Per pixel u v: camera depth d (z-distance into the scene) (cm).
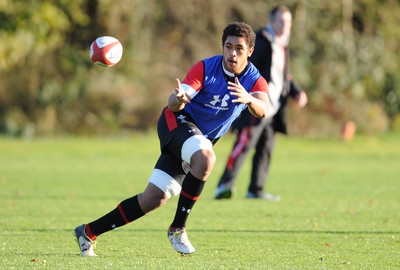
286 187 4772
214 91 2255
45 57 9638
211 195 4362
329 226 3100
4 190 4388
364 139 9031
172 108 2247
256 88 2273
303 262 2283
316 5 10375
